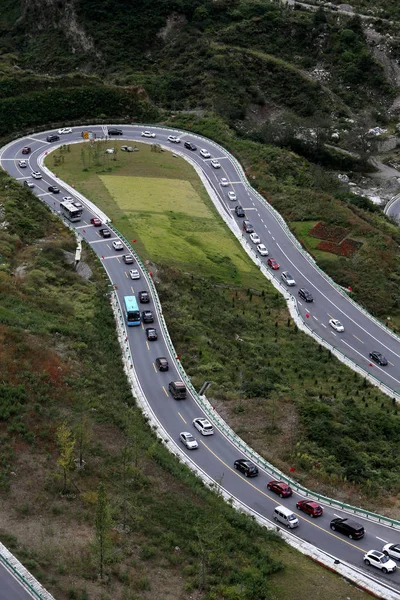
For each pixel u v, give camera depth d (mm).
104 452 109750
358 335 175625
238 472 116625
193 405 132875
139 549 92250
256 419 130375
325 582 93062
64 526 93000
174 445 122000
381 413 140000
